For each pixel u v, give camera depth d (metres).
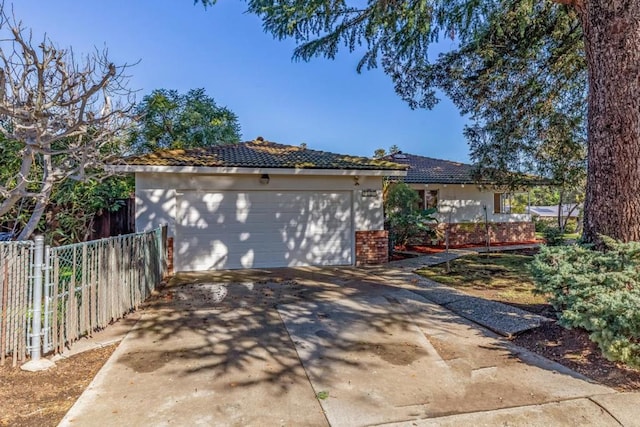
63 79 5.05
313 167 11.01
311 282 9.17
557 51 10.50
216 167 10.39
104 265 5.72
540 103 11.68
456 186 18.23
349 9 8.24
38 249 4.42
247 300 7.46
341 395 3.80
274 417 3.39
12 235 8.25
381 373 4.32
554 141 12.27
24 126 4.85
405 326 5.95
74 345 4.96
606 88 5.39
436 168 19.73
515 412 3.47
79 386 3.93
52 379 4.05
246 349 4.98
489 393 3.84
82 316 5.12
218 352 4.87
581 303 4.28
